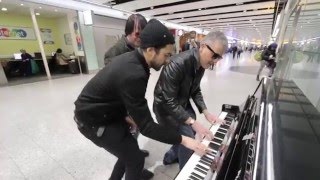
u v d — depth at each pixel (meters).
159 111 1.30
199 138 1.18
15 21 7.86
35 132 2.57
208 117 1.43
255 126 0.88
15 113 3.31
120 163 1.43
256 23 16.95
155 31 0.80
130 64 0.86
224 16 12.56
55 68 8.48
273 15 11.80
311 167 0.48
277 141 0.58
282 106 0.83
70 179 1.69
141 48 0.87
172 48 0.87
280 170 0.47
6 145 2.26
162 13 10.90
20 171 1.80
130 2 7.76
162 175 1.70
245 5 8.98
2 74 5.83
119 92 0.90
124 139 1.12
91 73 8.03
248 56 21.56
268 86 1.43
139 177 1.26
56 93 4.70
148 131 0.91
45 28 8.77
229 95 4.27
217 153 0.94
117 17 8.94
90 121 1.07
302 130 0.63
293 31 1.45
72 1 6.89
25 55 7.41
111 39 8.84
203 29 22.05
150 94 4.41
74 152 2.09
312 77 1.03
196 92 1.52
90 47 7.90
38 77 7.14
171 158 1.80
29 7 6.46
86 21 7.47
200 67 1.30
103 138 1.10
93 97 1.01
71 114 3.21
